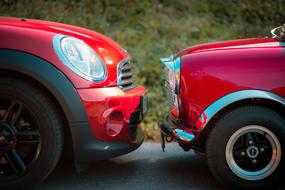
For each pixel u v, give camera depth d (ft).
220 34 26.04
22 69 10.70
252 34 22.79
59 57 10.94
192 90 11.35
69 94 10.92
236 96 11.04
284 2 25.39
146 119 19.08
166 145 16.29
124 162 14.23
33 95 10.84
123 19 26.89
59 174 12.99
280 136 11.12
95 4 26.96
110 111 11.31
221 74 11.17
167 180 12.64
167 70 12.70
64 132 11.75
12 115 11.01
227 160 11.28
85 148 11.18
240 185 11.35
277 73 11.00
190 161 14.38
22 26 11.34
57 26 12.39
